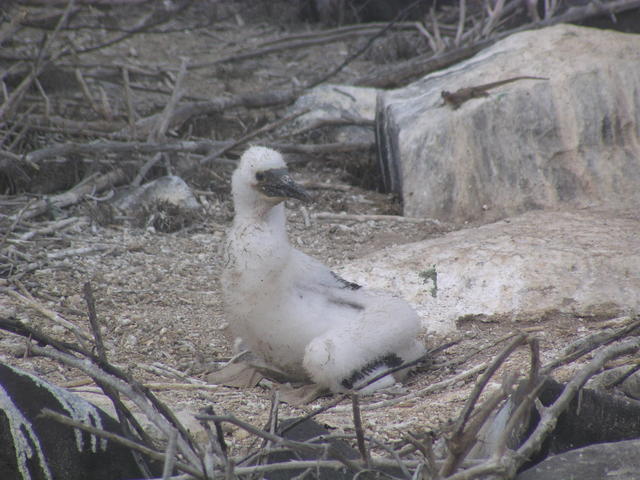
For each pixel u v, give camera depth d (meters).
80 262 12.23
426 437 4.98
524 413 4.81
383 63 24.86
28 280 11.35
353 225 14.62
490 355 9.71
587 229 12.59
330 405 5.42
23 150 15.27
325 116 18.31
